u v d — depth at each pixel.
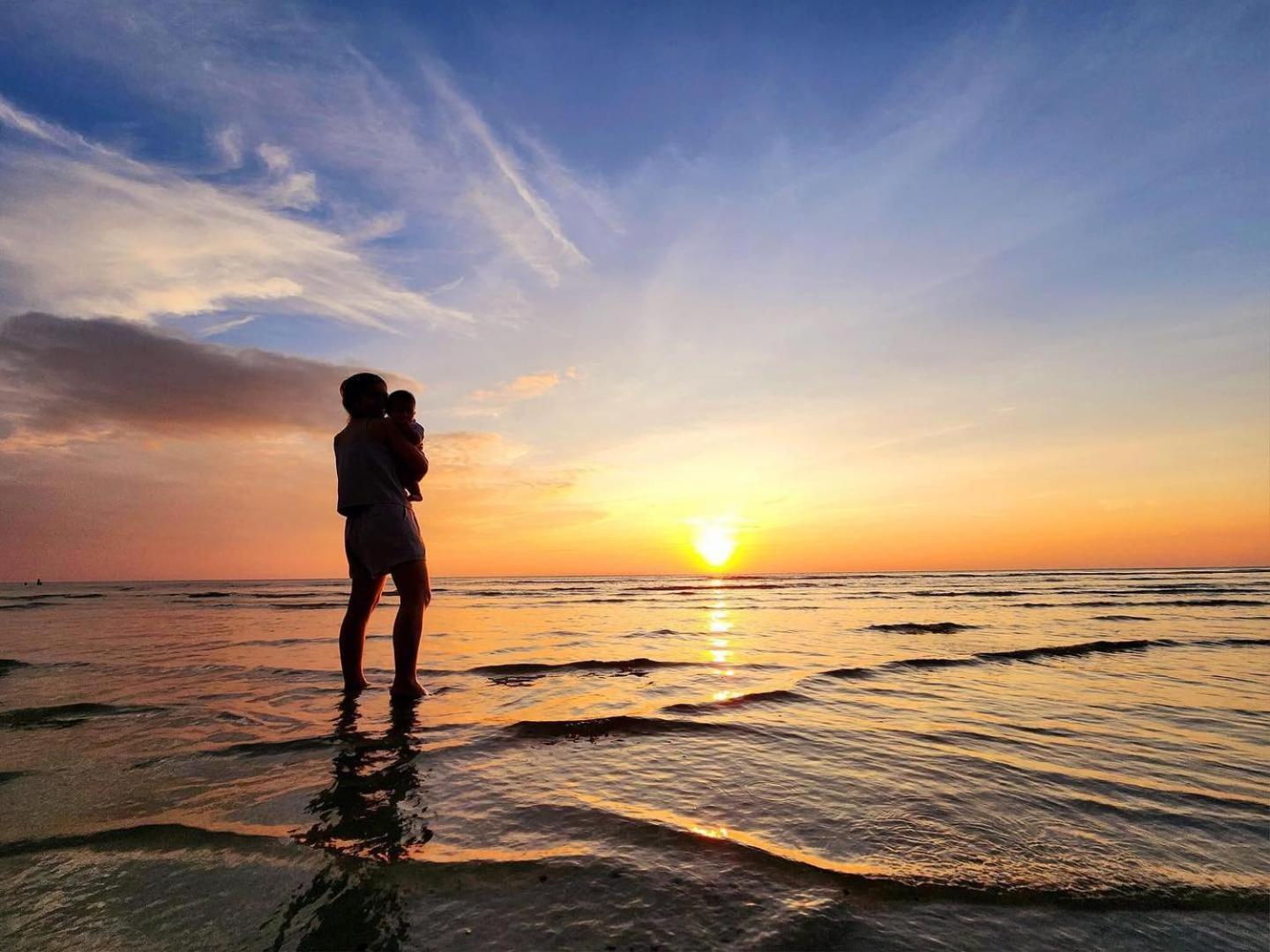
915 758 2.74
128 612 13.53
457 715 3.48
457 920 1.43
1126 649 6.55
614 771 2.52
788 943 1.35
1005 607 14.06
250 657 5.80
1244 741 3.09
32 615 12.27
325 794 2.23
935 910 1.51
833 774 2.51
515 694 4.12
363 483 4.27
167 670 5.01
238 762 2.60
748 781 2.42
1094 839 1.94
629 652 6.28
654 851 1.79
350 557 4.39
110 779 2.38
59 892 1.53
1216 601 15.84
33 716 3.42
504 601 18.39
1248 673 5.09
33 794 2.22
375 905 1.49
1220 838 1.96
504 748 2.83
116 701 3.78
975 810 2.15
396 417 4.53
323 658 5.69
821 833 1.94
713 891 1.57
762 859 1.75
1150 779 2.51
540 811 2.09
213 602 18.58
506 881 1.61
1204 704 3.93
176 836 1.86
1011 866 1.75
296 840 1.84
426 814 2.05
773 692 4.17
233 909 1.46
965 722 3.42
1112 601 16.20
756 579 59.94
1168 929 1.45
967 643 7.23
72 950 1.30
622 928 1.40
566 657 5.92
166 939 1.34
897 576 61.31
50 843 1.81
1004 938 1.40
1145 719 3.53
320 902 1.50
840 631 8.66
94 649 6.41
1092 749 2.92
